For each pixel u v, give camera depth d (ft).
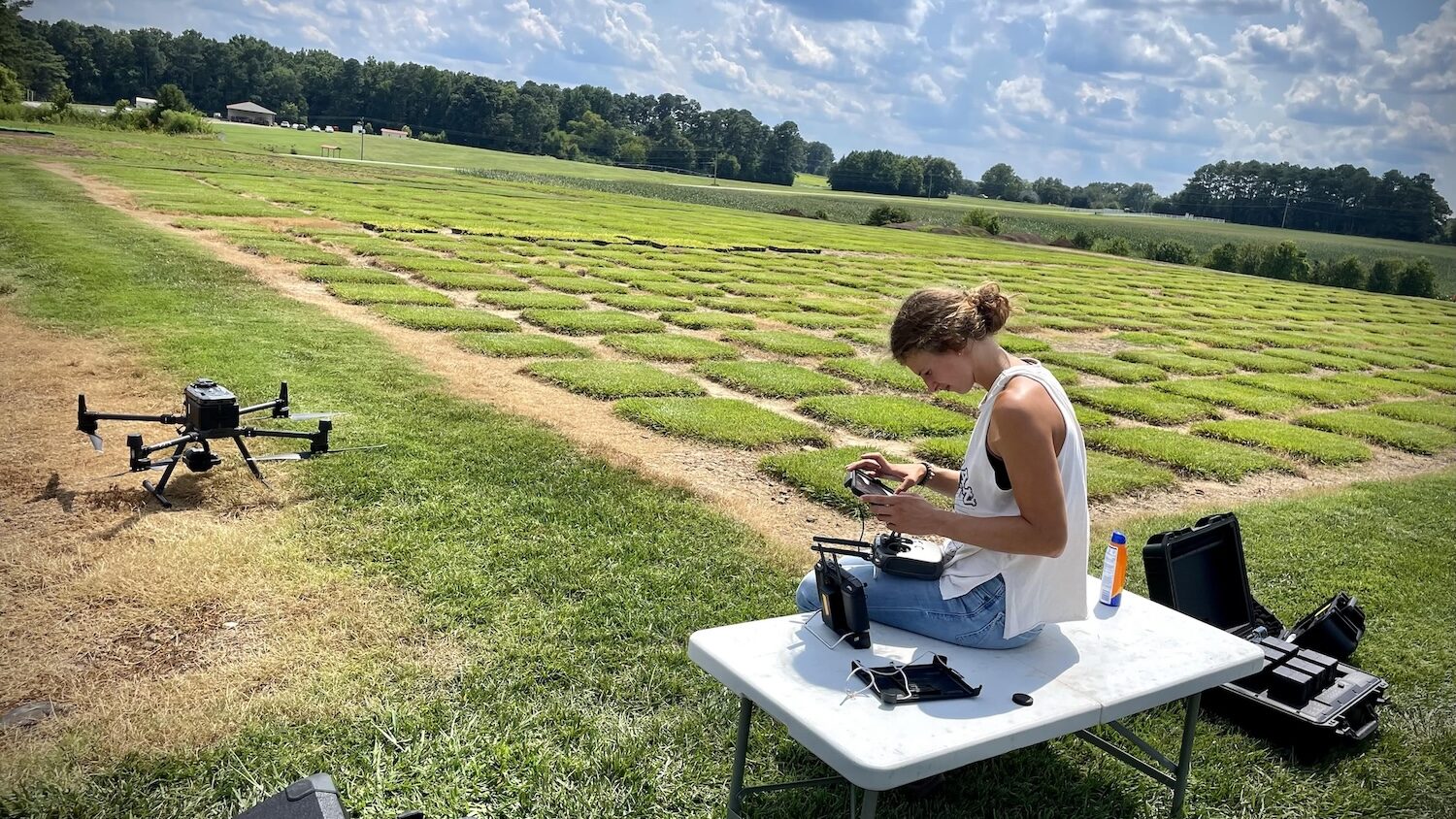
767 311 57.00
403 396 28.66
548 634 14.87
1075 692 10.07
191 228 65.26
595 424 28.50
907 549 11.66
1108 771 12.73
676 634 15.31
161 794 10.63
